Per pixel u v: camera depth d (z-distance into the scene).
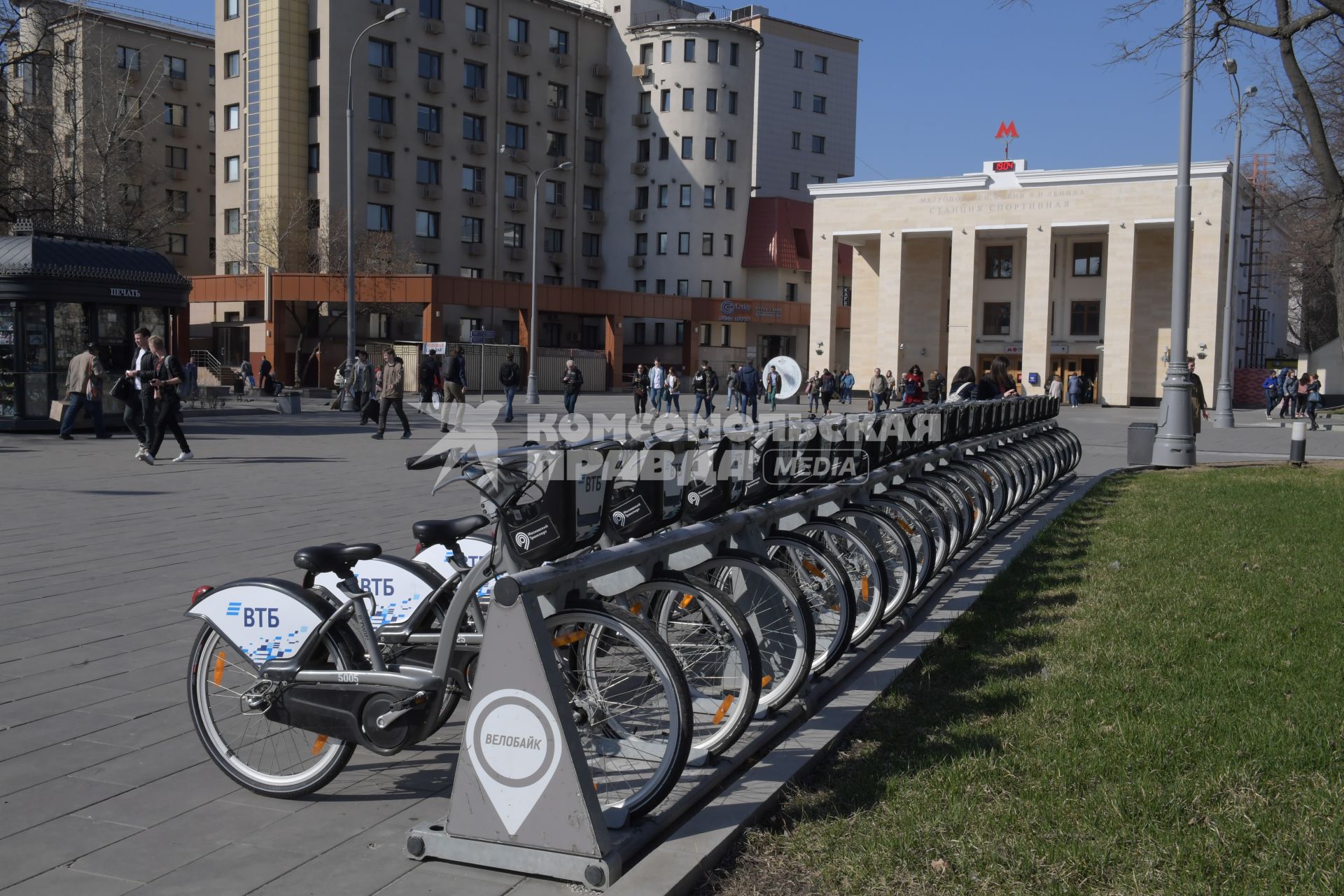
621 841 3.37
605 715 3.86
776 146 71.69
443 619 4.20
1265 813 3.67
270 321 48.59
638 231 65.44
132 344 20.73
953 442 9.69
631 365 65.50
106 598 6.92
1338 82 20.34
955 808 3.70
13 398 19.58
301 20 52.81
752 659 4.04
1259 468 16.64
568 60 63.34
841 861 3.35
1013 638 6.05
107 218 40.84
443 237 57.59
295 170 52.94
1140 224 48.53
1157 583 7.50
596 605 3.71
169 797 3.88
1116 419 37.91
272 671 3.82
